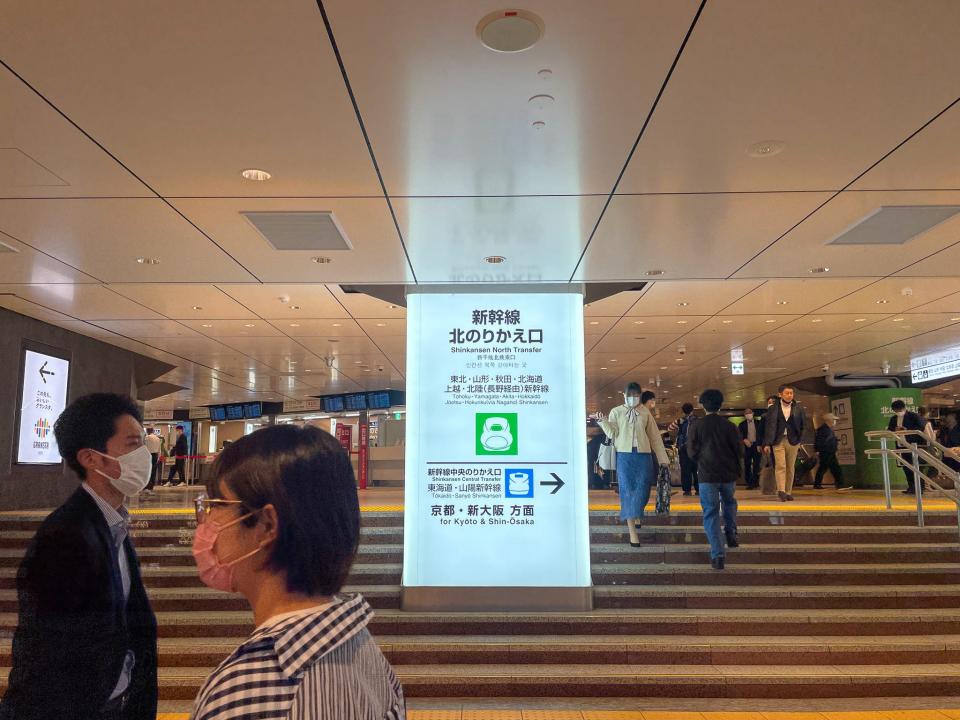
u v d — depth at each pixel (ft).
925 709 16.28
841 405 60.54
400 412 71.97
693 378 62.23
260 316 36.01
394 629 20.03
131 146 13.73
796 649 18.38
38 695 5.20
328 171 14.92
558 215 17.48
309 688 2.74
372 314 36.01
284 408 83.46
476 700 17.21
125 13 9.78
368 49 10.69
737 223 18.12
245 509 3.21
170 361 50.98
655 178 15.35
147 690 6.09
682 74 11.42
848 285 30.66
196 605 21.36
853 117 12.76
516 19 10.03
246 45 10.56
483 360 22.45
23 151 13.91
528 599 20.89
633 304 34.30
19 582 5.42
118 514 6.21
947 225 18.26
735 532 23.50
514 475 21.71
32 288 27.66
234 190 15.88
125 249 20.26
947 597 20.81
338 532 3.29
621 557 23.65
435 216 17.49
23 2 9.51
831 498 37.76
